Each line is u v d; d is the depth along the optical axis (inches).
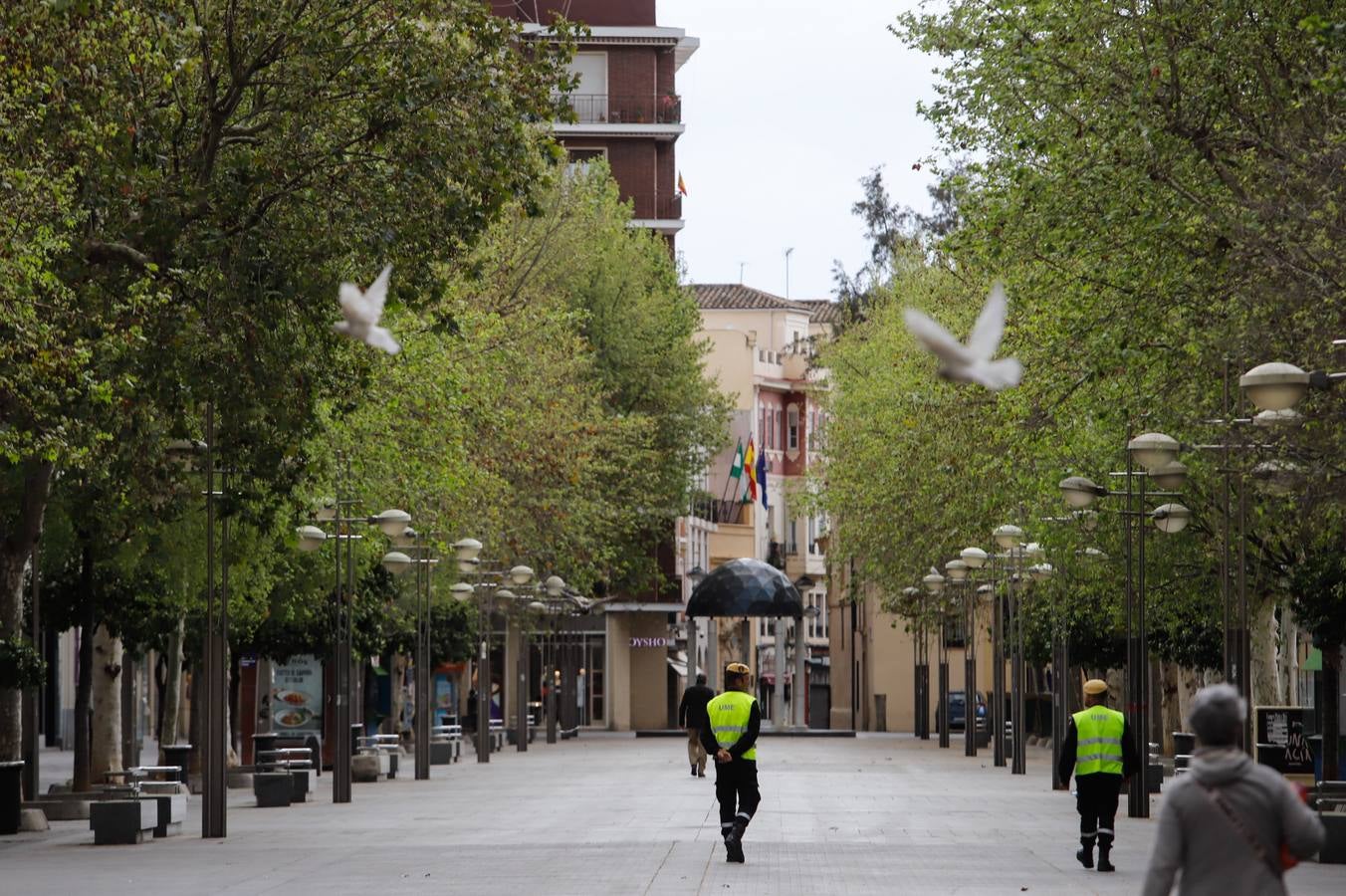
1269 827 450.0
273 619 2113.7
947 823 1489.9
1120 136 1338.6
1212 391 1418.6
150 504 1440.7
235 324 1274.6
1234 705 459.5
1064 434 1633.9
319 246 1264.8
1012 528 2078.0
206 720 1384.1
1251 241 1235.2
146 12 1219.2
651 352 3796.8
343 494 1825.8
